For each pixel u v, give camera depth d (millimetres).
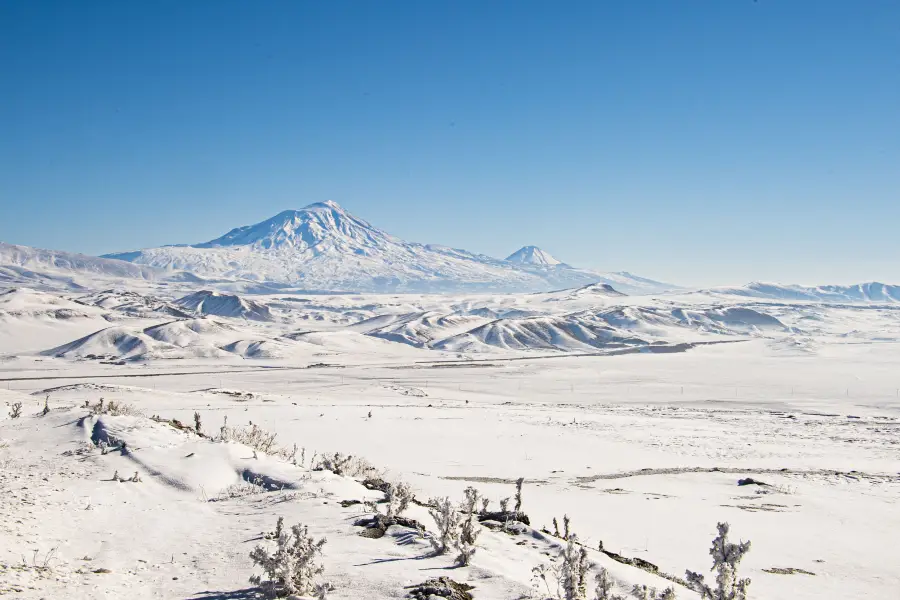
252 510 12922
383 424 50688
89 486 14672
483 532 11586
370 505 12867
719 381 118062
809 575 13883
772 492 25984
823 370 136125
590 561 10562
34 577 8242
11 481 14664
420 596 7652
